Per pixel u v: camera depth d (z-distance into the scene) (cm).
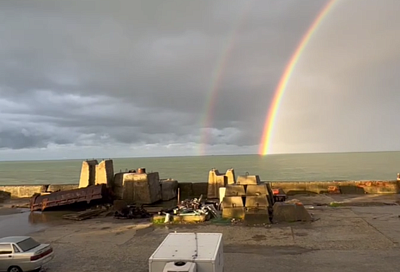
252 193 2017
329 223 1834
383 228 1692
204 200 2741
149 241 1575
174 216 1967
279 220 1908
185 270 639
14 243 1156
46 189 3303
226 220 1953
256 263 1215
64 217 2253
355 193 2959
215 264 688
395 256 1259
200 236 839
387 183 2956
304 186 3005
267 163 17125
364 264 1178
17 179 10144
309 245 1433
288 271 1127
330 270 1127
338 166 12700
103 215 2323
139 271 1175
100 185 2627
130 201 2620
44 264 1239
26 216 2408
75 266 1252
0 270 1132
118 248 1479
